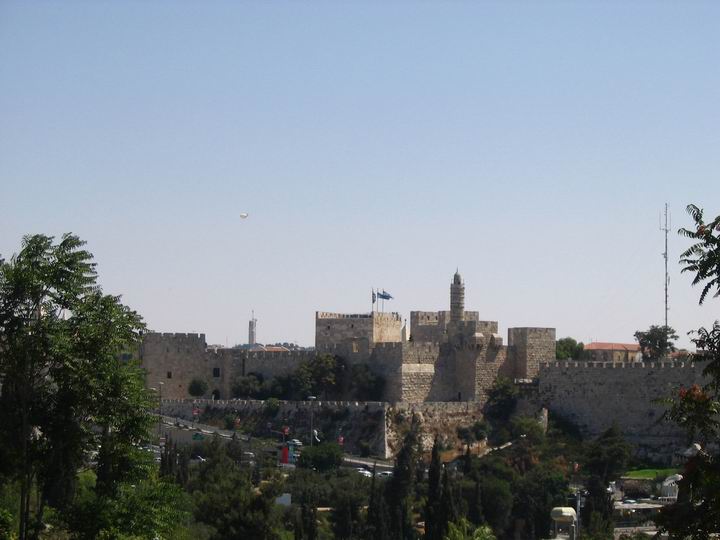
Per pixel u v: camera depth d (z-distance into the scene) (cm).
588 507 15488
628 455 19025
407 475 16425
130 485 8350
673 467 19575
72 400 8000
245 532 13825
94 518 7925
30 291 7894
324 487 17338
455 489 15700
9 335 7856
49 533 8938
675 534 5909
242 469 18038
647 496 17688
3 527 7925
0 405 7969
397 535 15150
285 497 16975
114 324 8075
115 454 8131
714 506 5778
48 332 7881
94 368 7981
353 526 15475
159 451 17825
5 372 7869
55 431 7994
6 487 9638
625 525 15050
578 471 18962
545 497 16662
